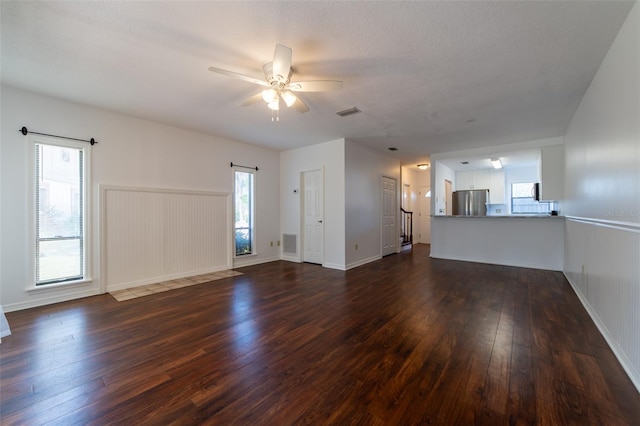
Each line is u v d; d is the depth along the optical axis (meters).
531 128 4.27
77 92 3.04
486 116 3.74
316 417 1.42
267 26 1.95
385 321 2.64
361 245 5.43
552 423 1.36
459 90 2.95
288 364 1.91
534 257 5.08
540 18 1.85
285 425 1.37
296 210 5.73
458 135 4.68
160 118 3.87
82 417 1.43
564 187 4.61
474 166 7.12
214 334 2.38
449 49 2.21
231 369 1.85
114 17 1.86
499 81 2.74
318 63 2.42
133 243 3.83
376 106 3.39
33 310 2.95
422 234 8.98
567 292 3.52
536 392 1.59
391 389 1.64
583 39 2.07
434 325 2.54
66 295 3.28
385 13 1.81
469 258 5.79
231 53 2.28
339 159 5.02
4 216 2.90
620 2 1.71
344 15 1.83
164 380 1.74
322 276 4.46
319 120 3.93
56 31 2.00
